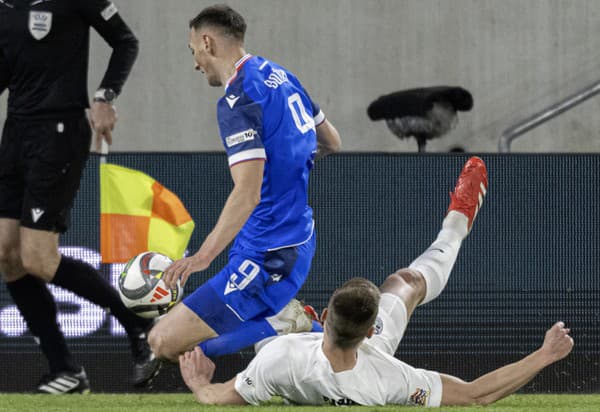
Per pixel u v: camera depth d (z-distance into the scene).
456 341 14.80
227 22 11.67
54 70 13.63
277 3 29.86
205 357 11.60
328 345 10.15
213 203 14.92
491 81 29.91
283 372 10.31
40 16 13.49
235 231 10.59
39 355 14.71
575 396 13.44
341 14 29.91
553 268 14.91
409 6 29.88
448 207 14.84
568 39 29.98
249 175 10.74
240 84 11.28
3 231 13.92
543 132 29.88
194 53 11.84
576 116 29.84
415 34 29.89
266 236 11.80
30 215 13.66
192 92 29.88
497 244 14.88
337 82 29.84
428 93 23.09
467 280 14.84
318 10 29.91
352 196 14.91
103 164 14.87
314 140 12.14
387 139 29.78
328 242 14.92
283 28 29.86
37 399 12.57
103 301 14.02
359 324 9.85
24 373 14.71
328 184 14.89
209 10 11.76
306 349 10.38
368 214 14.92
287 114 11.62
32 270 13.78
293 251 11.85
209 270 14.95
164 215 14.96
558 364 14.50
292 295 12.08
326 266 14.91
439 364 14.77
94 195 14.95
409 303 12.93
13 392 14.67
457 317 14.81
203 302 11.99
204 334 12.05
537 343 14.85
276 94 11.55
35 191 13.66
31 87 13.64
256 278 11.83
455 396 10.59
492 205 14.87
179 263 10.41
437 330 14.80
